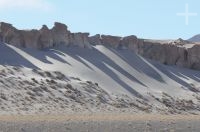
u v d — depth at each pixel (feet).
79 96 351.46
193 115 372.38
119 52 490.08
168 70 500.74
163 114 358.02
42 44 448.65
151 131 189.88
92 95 361.92
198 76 518.37
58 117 256.52
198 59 546.26
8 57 395.96
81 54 453.99
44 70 392.06
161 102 396.78
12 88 329.93
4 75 351.05
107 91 385.09
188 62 541.34
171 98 416.46
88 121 223.10
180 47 542.16
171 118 288.10
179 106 400.47
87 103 342.44
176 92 443.32
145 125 208.85
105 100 361.10
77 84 375.04
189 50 542.57
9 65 379.76
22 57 407.44
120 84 412.98
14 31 433.07
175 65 533.55
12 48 417.08
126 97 384.06
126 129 192.24
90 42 491.31
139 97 395.14
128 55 490.08
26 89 335.06
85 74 408.87
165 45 532.32
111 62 458.50
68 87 362.33
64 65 415.44
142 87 425.69
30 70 379.96
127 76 441.68
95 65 437.58
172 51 534.37
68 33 469.57
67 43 465.47
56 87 354.54
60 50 450.30
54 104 323.37
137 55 499.92
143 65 482.28
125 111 345.31
